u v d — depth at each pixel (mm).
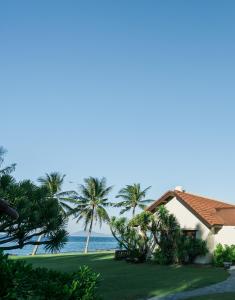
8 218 12406
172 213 36094
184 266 31625
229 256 30906
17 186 13352
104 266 32406
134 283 21609
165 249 33969
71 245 143875
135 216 36062
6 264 6469
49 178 65188
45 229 13352
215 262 31266
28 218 12680
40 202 13617
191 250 32562
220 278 23547
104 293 18312
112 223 36750
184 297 17406
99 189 66375
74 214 65000
